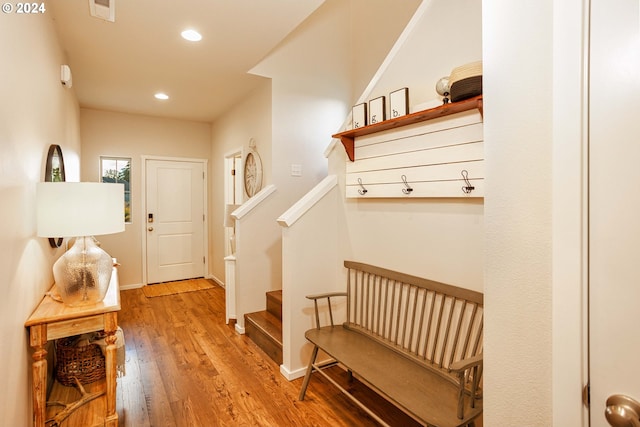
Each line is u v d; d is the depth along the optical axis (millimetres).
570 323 691
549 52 734
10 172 1318
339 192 2592
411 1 3234
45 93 1977
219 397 2199
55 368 2188
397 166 2008
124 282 4836
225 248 4805
